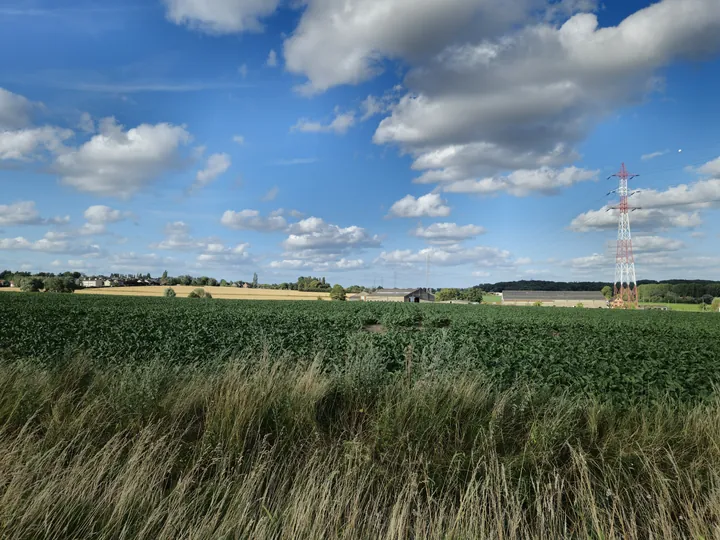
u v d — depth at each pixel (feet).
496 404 16.87
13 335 46.21
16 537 9.09
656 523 10.82
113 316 70.54
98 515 10.09
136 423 14.79
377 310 137.90
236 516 9.99
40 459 11.64
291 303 198.18
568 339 50.08
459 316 117.19
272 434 14.93
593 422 16.70
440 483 12.43
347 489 11.15
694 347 44.65
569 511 11.90
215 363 25.41
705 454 14.99
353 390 18.66
